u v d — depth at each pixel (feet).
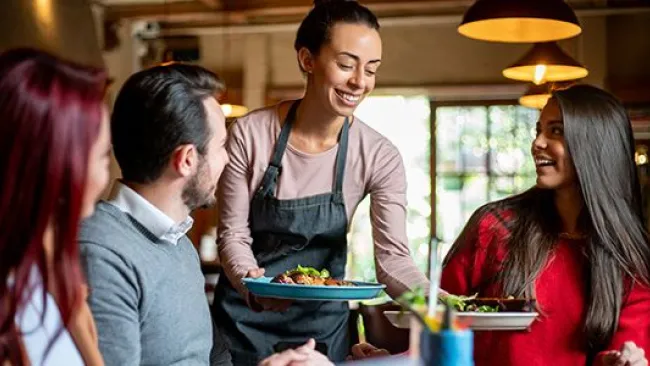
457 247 9.39
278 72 31.27
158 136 6.75
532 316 7.89
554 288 8.80
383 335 9.61
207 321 7.31
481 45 29.81
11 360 4.91
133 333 6.52
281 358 6.56
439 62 30.01
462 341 4.95
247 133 9.40
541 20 14.03
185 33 31.42
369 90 9.13
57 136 4.78
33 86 4.76
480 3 13.19
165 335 6.83
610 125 8.79
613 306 8.65
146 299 6.67
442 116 30.53
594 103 8.81
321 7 9.06
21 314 4.92
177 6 30.48
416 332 5.31
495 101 30.12
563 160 8.81
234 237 9.41
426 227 30.63
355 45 8.87
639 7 28.12
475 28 14.28
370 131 9.60
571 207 9.00
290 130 9.38
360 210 30.55
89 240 6.47
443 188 30.58
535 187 9.38
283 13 30.27
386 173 9.52
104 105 5.17
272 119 9.43
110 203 6.81
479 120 30.30
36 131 4.74
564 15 13.01
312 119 9.25
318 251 9.59
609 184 8.75
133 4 30.66
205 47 31.53
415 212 30.68
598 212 8.70
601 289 8.64
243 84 31.37
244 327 9.48
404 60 30.19
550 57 17.53
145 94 6.77
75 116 4.83
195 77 6.96
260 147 9.37
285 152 9.37
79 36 18.26
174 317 6.89
